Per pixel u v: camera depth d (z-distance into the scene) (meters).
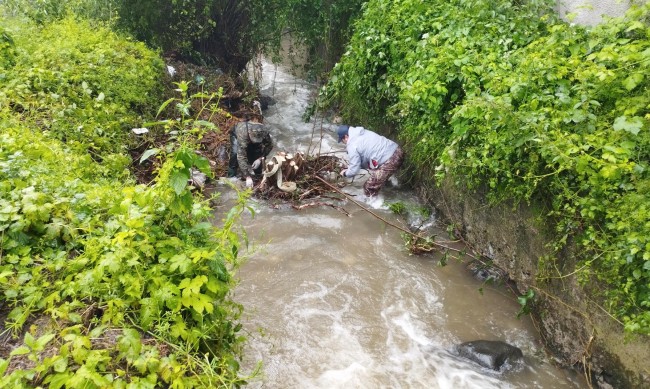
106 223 3.01
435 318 4.34
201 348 2.52
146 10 8.41
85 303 2.56
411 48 6.01
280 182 6.23
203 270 2.62
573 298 3.74
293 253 5.16
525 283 4.43
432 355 3.91
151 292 2.51
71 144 4.66
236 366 2.57
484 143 4.22
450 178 5.43
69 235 2.95
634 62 3.57
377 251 5.30
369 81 6.74
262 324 4.10
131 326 2.42
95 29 7.80
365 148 6.27
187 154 2.76
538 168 3.77
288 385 3.53
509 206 4.47
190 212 3.10
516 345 4.07
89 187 3.57
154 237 2.73
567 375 3.77
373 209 6.23
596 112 3.72
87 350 2.14
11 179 3.22
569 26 4.42
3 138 3.79
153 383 2.11
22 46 6.20
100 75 6.05
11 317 2.45
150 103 6.87
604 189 3.29
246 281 4.66
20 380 1.98
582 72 3.69
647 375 3.16
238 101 9.00
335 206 6.17
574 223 3.55
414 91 5.02
